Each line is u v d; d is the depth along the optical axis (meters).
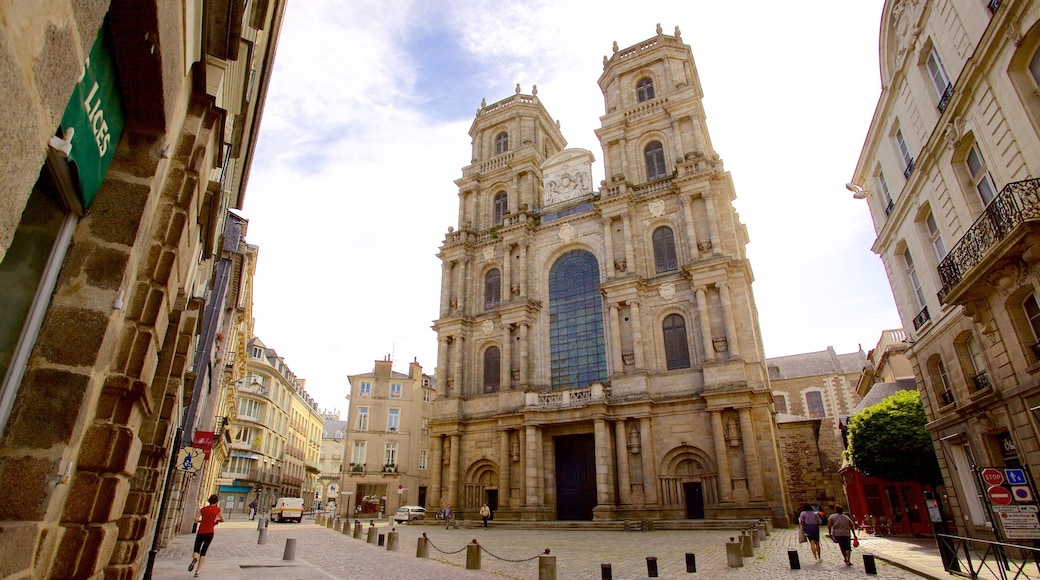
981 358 19.00
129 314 6.14
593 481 40.69
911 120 21.67
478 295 51.88
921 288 22.64
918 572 15.32
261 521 28.05
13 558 3.96
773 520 33.34
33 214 4.37
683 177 42.97
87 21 3.06
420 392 73.81
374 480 67.06
